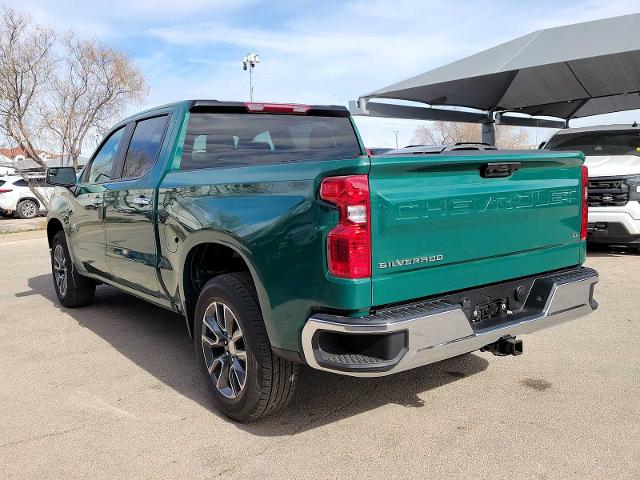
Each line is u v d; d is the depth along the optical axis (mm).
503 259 3303
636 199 8039
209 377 3574
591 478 2762
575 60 12102
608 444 3076
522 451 3025
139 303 6613
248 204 3158
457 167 2994
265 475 2859
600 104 19469
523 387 3875
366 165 2648
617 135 9359
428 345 2818
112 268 4992
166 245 3945
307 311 2848
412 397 3752
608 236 8258
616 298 6133
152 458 3049
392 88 15125
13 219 21578
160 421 3484
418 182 2877
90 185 5289
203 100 4172
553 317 3445
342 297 2691
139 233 4328
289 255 2885
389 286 2785
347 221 2664
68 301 6328
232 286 3285
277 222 2941
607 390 3783
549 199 3525
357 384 3988
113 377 4242
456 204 2996
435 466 2902
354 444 3148
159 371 4352
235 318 3268
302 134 4652
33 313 6273
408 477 2809
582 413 3457
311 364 2855
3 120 18609
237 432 3322
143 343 5070
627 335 4902
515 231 3340
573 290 3559
